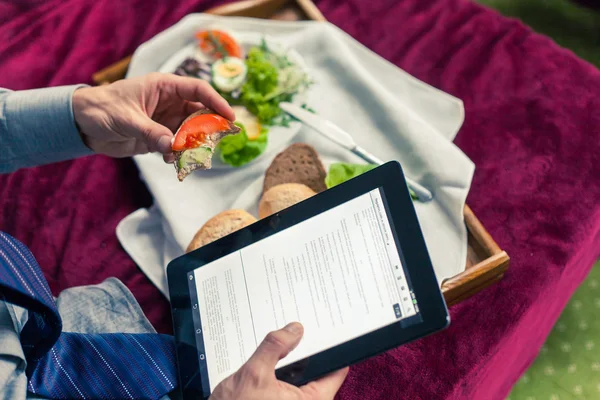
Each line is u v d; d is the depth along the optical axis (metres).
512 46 1.00
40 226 0.90
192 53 0.96
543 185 0.86
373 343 0.53
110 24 1.11
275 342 0.51
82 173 0.93
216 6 1.13
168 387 0.61
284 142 0.88
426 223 0.80
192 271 0.65
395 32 1.06
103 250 0.87
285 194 0.78
